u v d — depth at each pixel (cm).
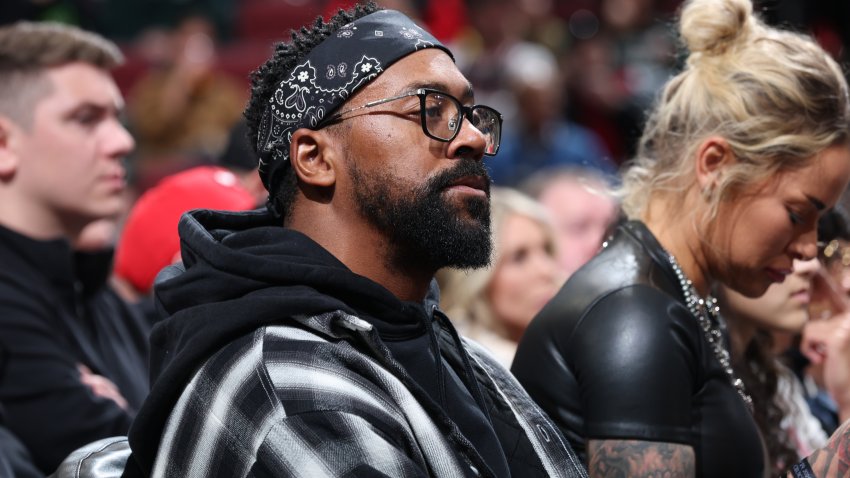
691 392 256
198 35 993
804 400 383
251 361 205
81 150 392
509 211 473
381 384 209
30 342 372
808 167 260
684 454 248
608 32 1055
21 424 368
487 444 226
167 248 476
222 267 216
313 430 196
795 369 400
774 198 262
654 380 249
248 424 200
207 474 203
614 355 253
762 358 338
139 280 483
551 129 899
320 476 192
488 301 469
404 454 201
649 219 280
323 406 199
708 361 262
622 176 313
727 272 273
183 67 958
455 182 221
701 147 267
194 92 957
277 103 231
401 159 219
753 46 269
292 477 194
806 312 335
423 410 212
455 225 219
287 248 222
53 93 389
